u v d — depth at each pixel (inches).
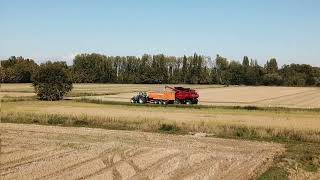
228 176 872.9
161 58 7815.0
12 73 6732.3
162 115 1988.2
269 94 4650.6
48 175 832.9
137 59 7839.6
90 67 7726.4
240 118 1914.4
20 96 3489.2
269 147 1286.9
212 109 2420.0
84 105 2608.3
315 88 6609.3
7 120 1815.9
